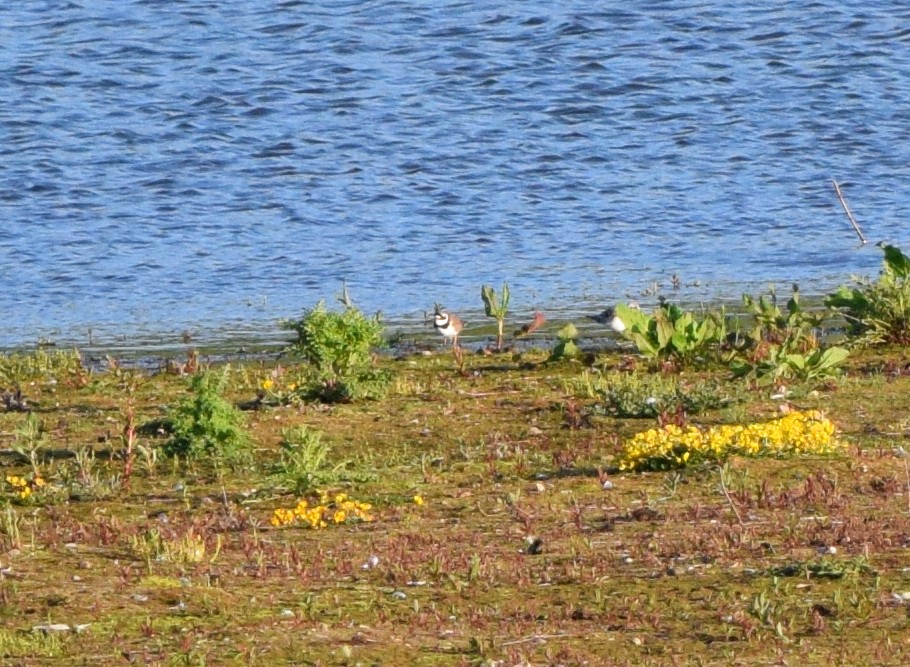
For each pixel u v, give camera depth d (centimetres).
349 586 1317
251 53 6600
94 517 1622
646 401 2123
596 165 5166
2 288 3784
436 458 1897
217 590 1287
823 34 6762
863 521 1482
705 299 3462
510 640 1168
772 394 2208
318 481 1747
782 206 4634
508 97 6003
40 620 1203
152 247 4241
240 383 2495
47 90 6091
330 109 5850
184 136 5525
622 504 1608
